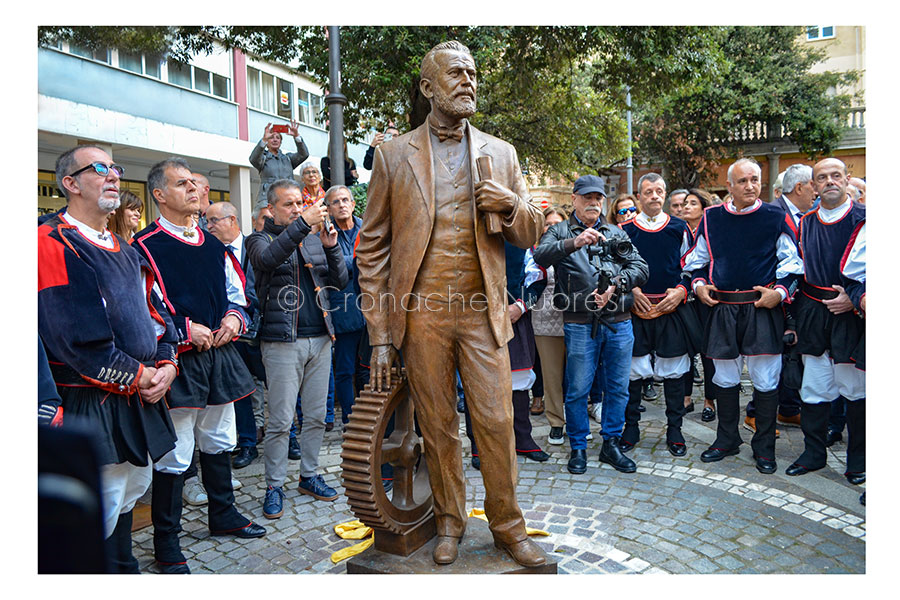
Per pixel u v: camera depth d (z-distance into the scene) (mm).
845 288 3754
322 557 3172
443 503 2770
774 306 4105
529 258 4676
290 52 9031
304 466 3982
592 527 3398
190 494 3955
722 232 4301
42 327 2420
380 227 2729
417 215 2586
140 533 3494
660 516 3516
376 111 9023
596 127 13195
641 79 9445
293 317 3717
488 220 2555
